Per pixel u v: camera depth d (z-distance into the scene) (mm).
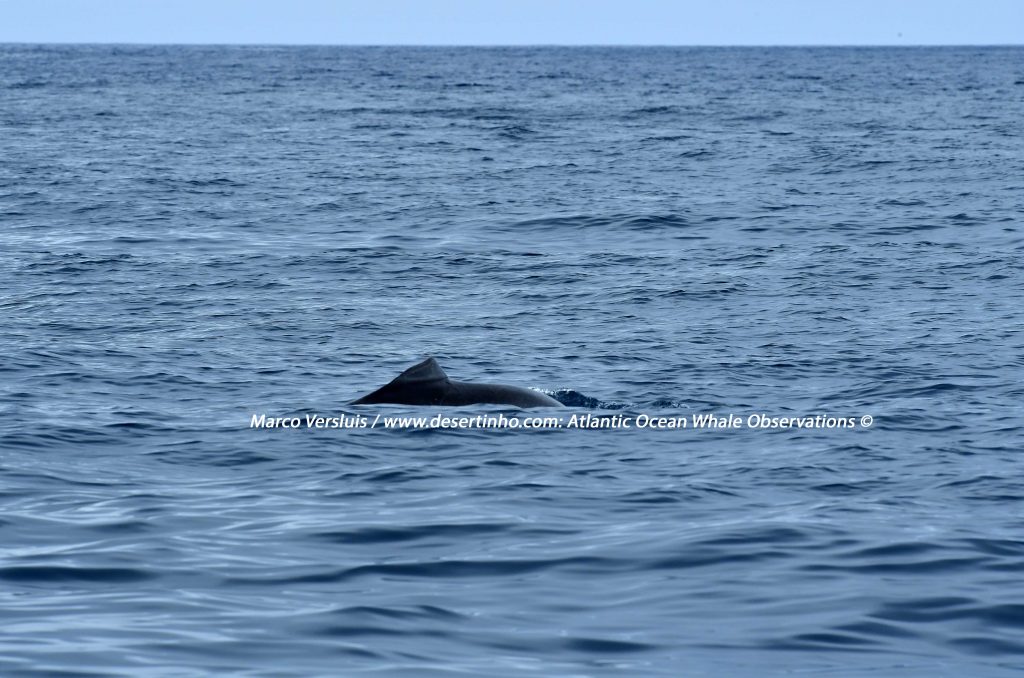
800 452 27766
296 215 69625
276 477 25672
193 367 36156
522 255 57156
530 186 82625
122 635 16859
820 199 76375
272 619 17641
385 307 45656
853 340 39938
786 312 44625
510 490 24750
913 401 32562
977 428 29844
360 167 93500
